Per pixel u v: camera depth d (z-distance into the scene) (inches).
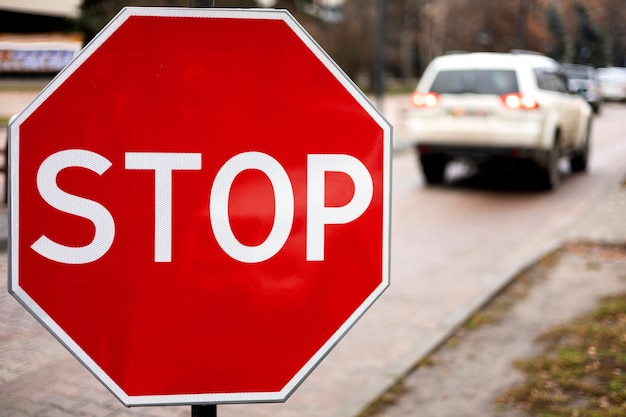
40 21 421.1
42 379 155.8
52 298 65.6
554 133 458.9
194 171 66.9
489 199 440.5
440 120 459.8
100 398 155.2
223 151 67.1
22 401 147.9
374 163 68.4
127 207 66.3
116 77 65.5
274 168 67.6
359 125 68.0
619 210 390.3
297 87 67.4
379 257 68.9
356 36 1694.1
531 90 441.7
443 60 472.4
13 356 156.3
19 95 176.9
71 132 65.2
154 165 66.4
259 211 67.8
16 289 65.0
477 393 170.7
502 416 156.9
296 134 67.6
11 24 388.5
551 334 207.0
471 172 550.6
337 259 68.6
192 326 67.6
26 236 65.0
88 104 65.3
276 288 68.4
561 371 177.2
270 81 67.1
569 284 262.7
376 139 68.2
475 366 188.5
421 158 482.9
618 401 156.8
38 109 64.6
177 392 67.8
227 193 67.4
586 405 156.9
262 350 68.4
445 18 2007.9
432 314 231.5
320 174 68.1
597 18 612.1
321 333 68.9
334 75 67.5
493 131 446.0
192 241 67.2
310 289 68.6
